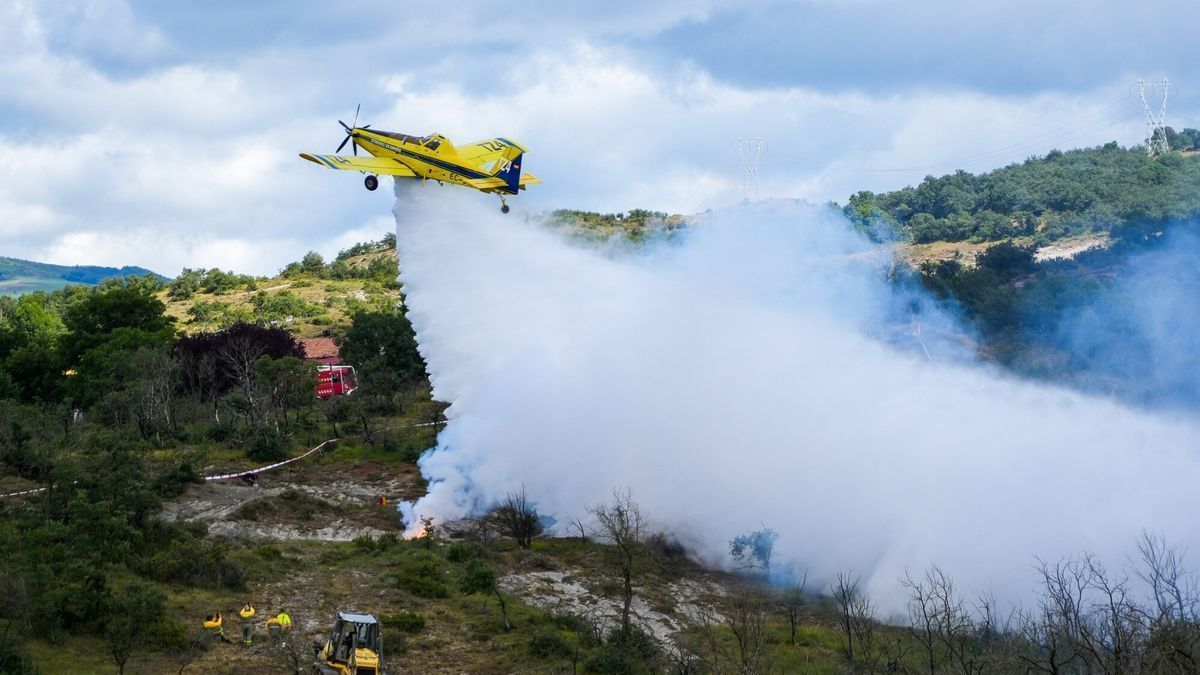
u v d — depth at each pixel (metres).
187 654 39.41
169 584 46.94
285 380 85.50
